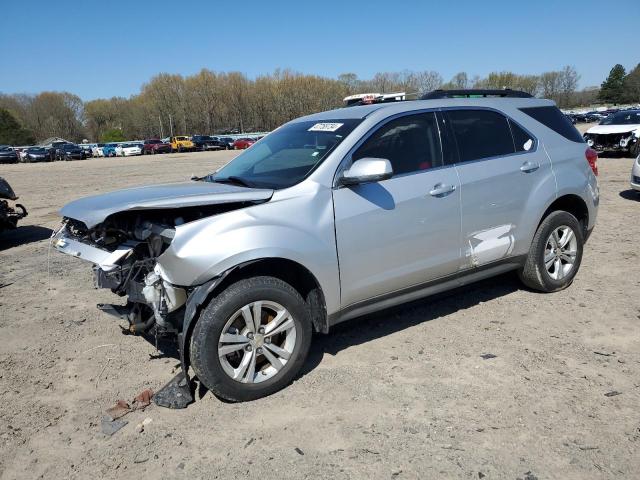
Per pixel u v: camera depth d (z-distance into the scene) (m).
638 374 3.54
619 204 9.54
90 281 6.35
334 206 3.61
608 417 3.08
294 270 3.64
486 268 4.49
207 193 3.50
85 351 4.33
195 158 39.75
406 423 3.12
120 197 3.58
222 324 3.24
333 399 3.41
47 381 3.85
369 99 5.28
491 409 3.21
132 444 3.05
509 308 4.77
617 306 4.71
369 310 3.90
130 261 3.53
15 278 6.60
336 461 2.82
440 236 4.08
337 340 4.27
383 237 3.79
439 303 4.98
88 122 120.12
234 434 3.10
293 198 3.52
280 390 3.54
